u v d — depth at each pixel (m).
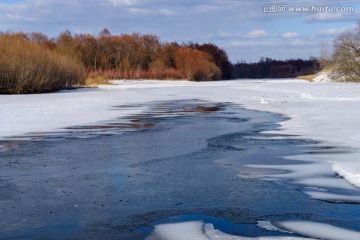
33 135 14.42
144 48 95.44
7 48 40.59
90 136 14.27
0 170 9.59
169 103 27.78
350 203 7.20
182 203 7.27
